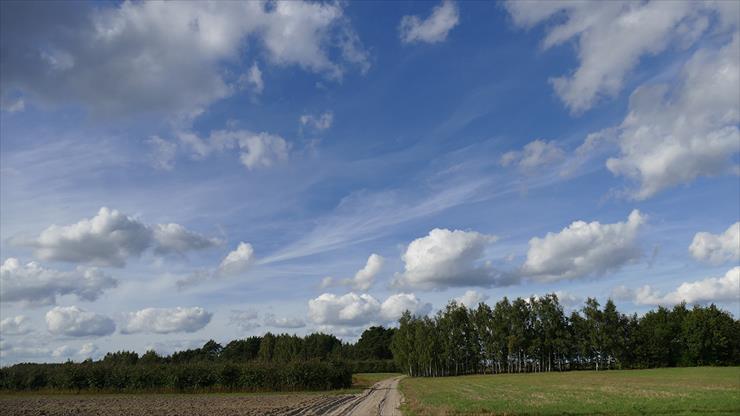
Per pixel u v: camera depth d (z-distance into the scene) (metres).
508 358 148.38
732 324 131.50
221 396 68.50
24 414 44.22
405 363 154.88
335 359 85.88
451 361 150.88
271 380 78.31
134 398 66.31
